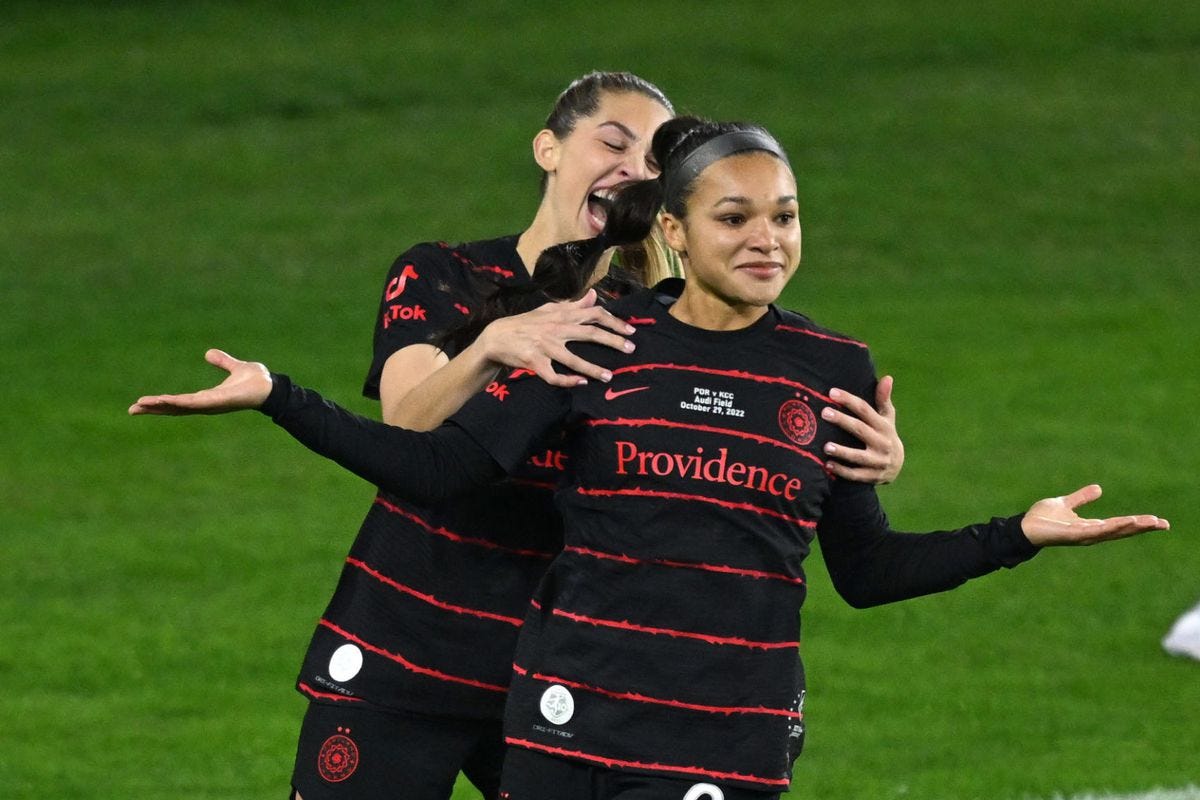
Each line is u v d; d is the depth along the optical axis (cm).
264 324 5091
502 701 1452
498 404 1259
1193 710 2781
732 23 7712
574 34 7669
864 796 2372
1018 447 4156
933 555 1281
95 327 5072
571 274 1405
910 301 5278
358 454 1232
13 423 4366
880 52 7350
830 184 6141
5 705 2759
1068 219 5912
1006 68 7194
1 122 6831
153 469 4091
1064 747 2597
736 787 1210
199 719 2711
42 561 3509
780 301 5250
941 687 2869
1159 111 6725
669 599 1209
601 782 1220
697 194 1234
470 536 1432
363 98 7019
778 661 1226
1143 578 3422
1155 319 5131
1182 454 4116
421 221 5919
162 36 7738
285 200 6106
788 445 1232
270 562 3512
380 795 1459
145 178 6300
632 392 1237
